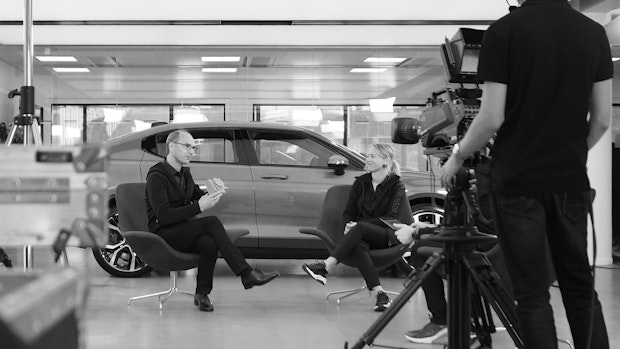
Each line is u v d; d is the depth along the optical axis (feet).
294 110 36.58
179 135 17.76
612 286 21.09
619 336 13.92
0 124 33.71
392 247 17.74
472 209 8.91
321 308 17.42
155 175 17.47
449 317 8.99
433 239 8.90
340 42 35.58
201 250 17.06
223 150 23.07
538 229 8.00
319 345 13.33
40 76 35.63
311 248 22.65
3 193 3.93
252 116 36.50
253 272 17.15
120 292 19.57
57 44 35.42
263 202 22.71
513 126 8.13
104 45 35.78
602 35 8.30
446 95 9.36
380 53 36.76
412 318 16.16
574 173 8.03
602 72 8.30
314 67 36.70
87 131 35.70
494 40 8.07
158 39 34.60
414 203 23.53
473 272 8.77
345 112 36.70
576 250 8.16
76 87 35.70
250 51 36.45
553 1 8.16
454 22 31.14
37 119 14.88
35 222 3.93
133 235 16.76
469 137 8.21
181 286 20.71
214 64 36.35
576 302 8.33
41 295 2.75
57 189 3.93
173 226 17.20
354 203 18.66
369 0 27.84
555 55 7.96
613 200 30.58
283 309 17.24
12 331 2.37
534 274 8.02
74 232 3.93
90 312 16.58
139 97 35.96
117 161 22.62
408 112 36.78
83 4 28.19
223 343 13.47
